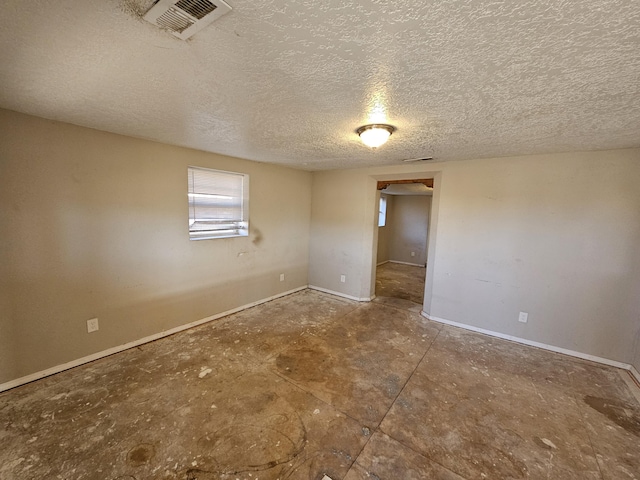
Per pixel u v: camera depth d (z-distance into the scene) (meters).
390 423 1.83
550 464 1.57
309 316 3.66
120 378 2.22
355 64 1.21
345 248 4.44
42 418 1.78
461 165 3.31
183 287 3.10
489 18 0.88
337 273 4.56
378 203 4.39
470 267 3.32
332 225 4.57
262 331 3.17
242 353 2.68
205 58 1.19
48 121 2.07
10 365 2.04
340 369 2.45
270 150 3.02
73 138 2.20
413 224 7.54
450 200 3.41
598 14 0.85
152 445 1.61
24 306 2.07
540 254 2.92
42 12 0.90
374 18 0.90
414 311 3.94
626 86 1.31
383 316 3.72
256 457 1.56
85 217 2.32
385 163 3.68
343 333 3.18
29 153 2.01
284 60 1.19
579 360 2.72
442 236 3.49
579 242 2.72
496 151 2.77
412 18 0.90
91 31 1.01
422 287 5.23
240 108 1.77
